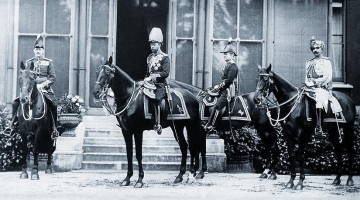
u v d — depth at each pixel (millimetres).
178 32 14930
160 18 18078
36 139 10484
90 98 14570
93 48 14664
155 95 9312
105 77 9023
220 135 13266
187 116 9828
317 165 13227
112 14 14727
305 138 9539
